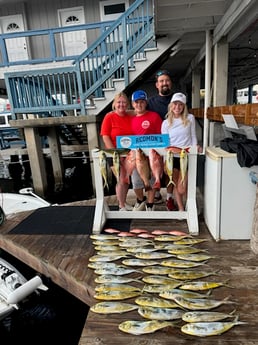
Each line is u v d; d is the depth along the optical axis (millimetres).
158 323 1227
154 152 2193
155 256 1807
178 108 2363
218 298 1376
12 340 2043
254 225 1814
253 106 2557
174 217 2383
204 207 2309
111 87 5750
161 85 2719
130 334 1189
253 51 6754
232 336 1150
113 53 5543
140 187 2627
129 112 2660
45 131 7648
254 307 1309
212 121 4879
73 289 1708
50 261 1858
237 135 2473
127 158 2279
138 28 5379
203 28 4426
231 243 1941
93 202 3143
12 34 6816
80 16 8500
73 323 2246
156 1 3318
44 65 7125
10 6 8586
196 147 2170
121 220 2459
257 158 1731
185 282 1510
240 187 1859
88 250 1983
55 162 7895
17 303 1977
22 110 5930
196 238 2039
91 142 5844
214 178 1910
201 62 6703
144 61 5277
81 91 5688
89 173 8617
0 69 7242
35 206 3779
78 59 5551
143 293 1446
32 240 2199
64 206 3033
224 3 3520
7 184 6688
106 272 1664
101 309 1332
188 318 1246
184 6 3557
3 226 2510
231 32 4199
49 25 8688
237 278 1541
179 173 2293
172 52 5902
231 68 9359
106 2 8266
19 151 8250
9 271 2285
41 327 2104
